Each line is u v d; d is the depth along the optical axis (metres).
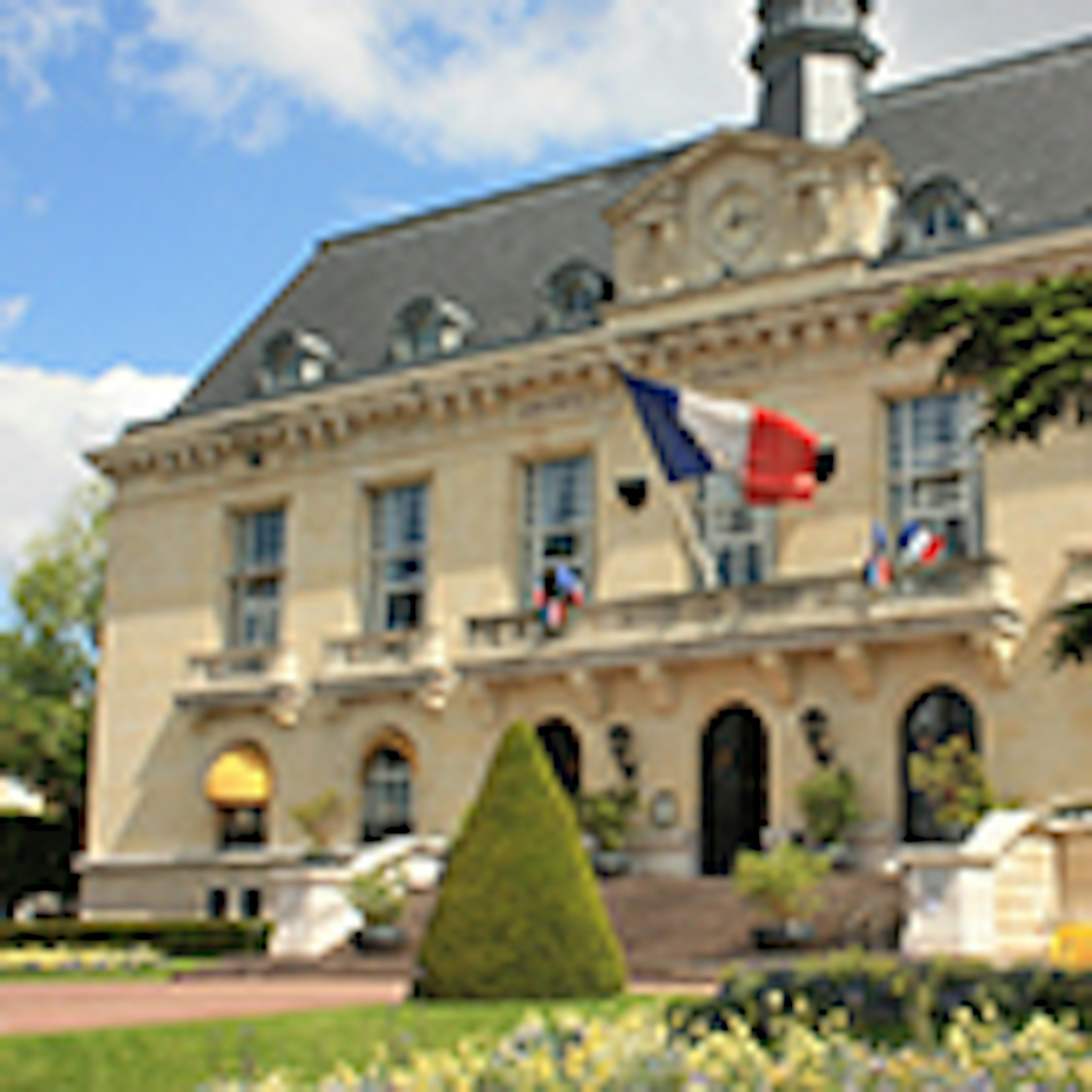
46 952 33.78
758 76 39.03
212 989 25.06
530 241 42.25
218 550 42.50
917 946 23.89
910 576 30.91
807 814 31.33
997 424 15.69
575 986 20.00
